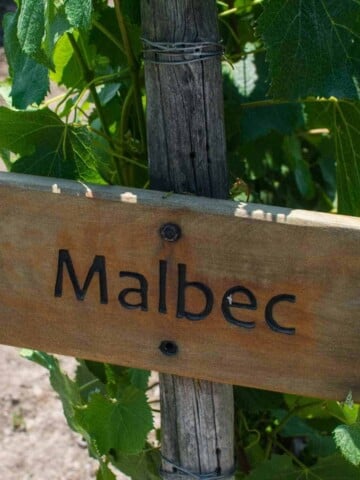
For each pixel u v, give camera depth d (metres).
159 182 1.06
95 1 1.27
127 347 1.07
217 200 1.00
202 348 1.04
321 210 1.85
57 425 2.29
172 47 1.00
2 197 1.06
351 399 0.99
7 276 1.09
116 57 1.31
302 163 1.71
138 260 1.03
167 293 1.03
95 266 1.04
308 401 1.49
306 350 1.00
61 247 1.05
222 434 1.14
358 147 1.23
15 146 1.20
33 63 1.15
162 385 1.13
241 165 1.45
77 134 1.20
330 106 1.44
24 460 2.22
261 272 0.99
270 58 1.02
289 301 0.99
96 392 1.30
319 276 0.97
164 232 1.01
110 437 1.26
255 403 1.43
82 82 1.37
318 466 1.37
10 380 2.39
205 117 1.03
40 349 1.10
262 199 1.75
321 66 1.03
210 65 1.02
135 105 1.25
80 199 1.03
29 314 1.09
